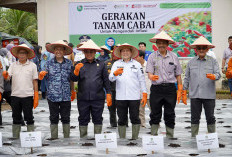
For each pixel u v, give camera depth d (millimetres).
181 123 8375
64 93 6566
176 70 6543
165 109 6570
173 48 15773
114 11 15781
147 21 15719
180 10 15664
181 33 15711
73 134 7121
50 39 16062
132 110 6461
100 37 15875
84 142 6316
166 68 6422
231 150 5586
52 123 6652
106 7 15789
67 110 6688
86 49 6523
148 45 15773
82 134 6707
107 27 15820
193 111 6645
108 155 5332
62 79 6562
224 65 12609
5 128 7871
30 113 6727
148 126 7992
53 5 15969
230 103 11945
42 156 5320
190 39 15719
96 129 6617
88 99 6527
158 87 6441
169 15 15695
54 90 6539
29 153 5543
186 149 5695
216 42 15703
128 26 15781
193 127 6691
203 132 7242
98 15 15828
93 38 15891
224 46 15688
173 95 6461
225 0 15570
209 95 6457
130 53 6484
